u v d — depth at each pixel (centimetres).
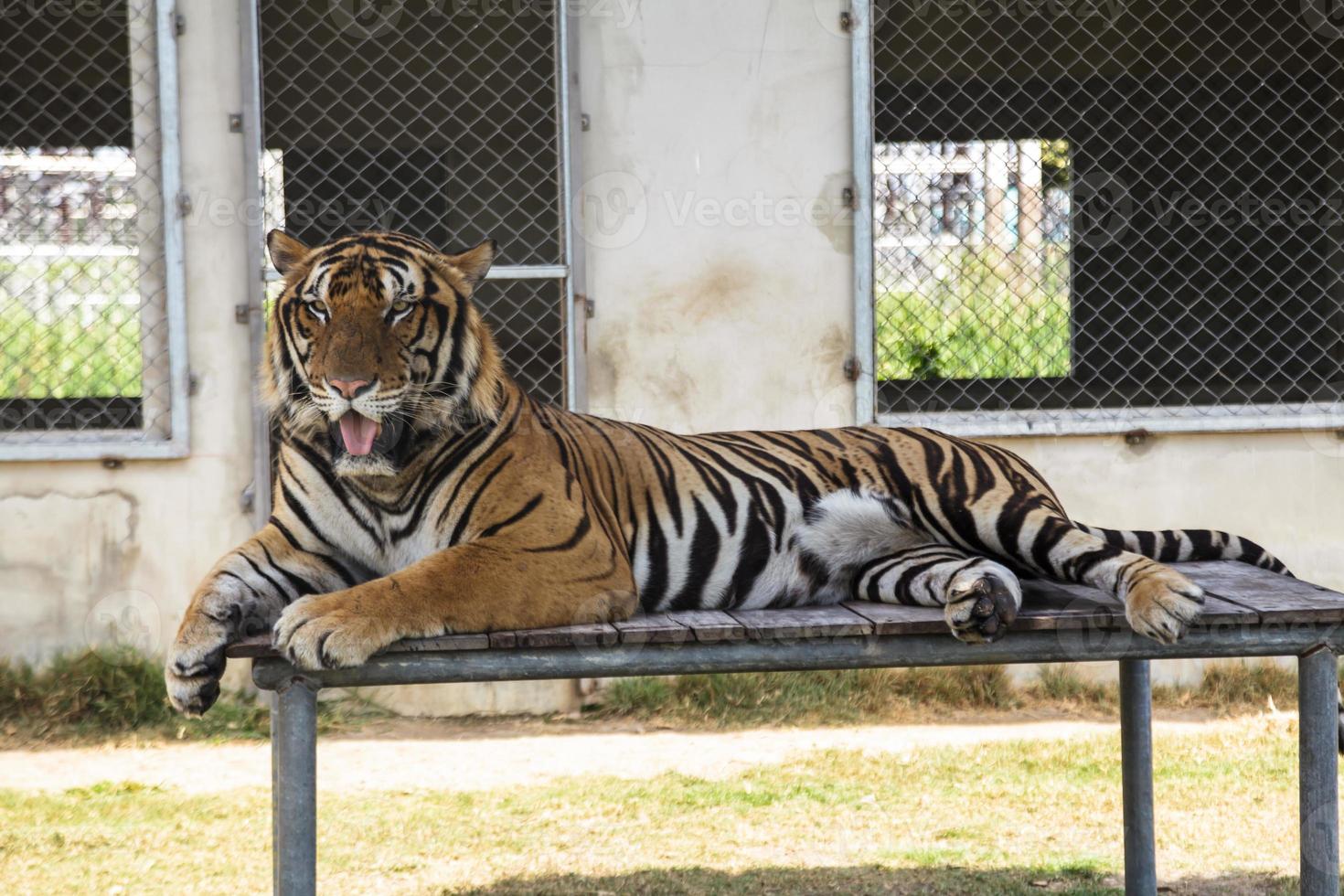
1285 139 1181
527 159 1245
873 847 623
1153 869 529
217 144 819
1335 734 426
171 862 602
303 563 457
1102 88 1250
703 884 575
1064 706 873
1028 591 468
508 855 614
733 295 849
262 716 830
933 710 863
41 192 1263
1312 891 427
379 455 421
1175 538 542
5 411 1069
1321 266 1106
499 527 439
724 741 803
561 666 406
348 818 662
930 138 1251
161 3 804
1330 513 885
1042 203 1264
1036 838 636
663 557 488
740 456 508
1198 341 1245
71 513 822
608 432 507
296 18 1146
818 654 420
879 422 860
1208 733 812
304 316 441
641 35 836
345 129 1230
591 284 841
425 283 446
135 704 810
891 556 489
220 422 828
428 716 853
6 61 1241
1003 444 869
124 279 1055
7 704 810
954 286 1261
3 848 616
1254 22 1200
